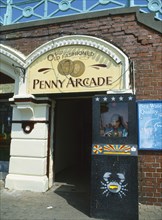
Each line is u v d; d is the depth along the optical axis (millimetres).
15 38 5988
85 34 5441
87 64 5273
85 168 8867
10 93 6012
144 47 5051
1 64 6047
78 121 10133
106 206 3922
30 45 5855
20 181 5461
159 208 4430
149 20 5074
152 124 4766
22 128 5641
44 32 5785
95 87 5133
